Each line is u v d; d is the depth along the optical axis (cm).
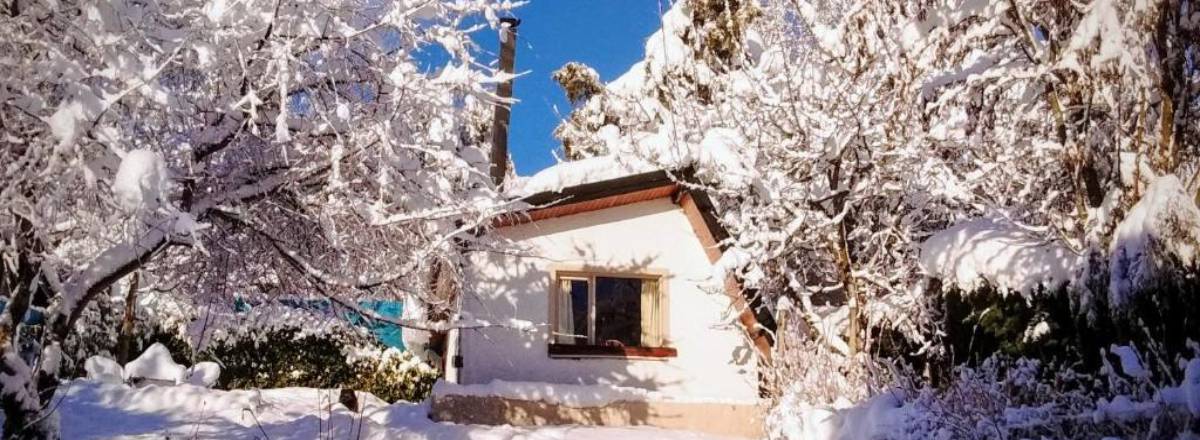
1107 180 949
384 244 942
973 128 1211
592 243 1293
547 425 1137
